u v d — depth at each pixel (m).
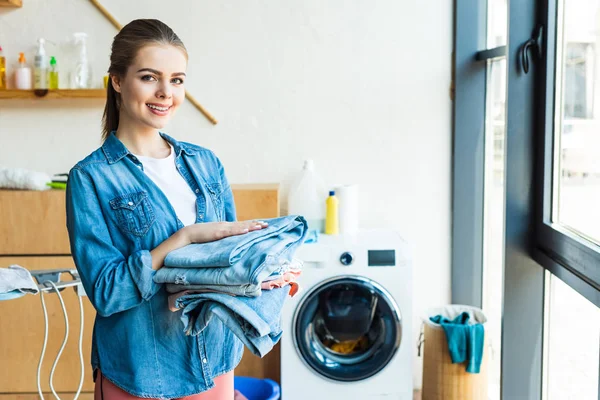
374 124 3.27
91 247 1.45
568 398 2.23
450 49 3.23
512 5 2.38
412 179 3.30
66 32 3.19
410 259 2.81
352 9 3.22
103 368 1.51
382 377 2.85
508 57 2.41
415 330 3.38
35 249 2.93
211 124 3.27
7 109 3.24
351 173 3.29
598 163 1.92
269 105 3.26
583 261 1.96
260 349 1.38
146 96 1.47
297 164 3.29
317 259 2.79
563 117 2.26
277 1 3.21
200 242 1.48
